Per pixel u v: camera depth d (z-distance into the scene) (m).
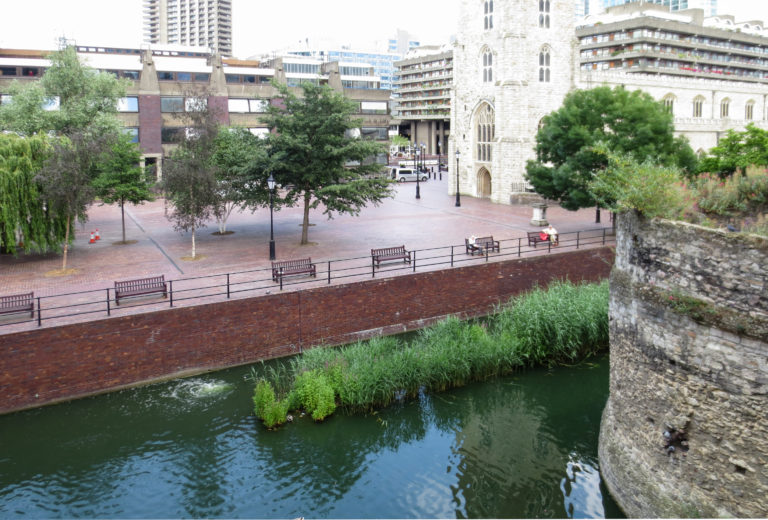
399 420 19.05
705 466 11.22
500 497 15.37
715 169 32.66
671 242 12.09
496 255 29.75
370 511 14.84
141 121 61.34
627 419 13.64
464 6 53.56
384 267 27.47
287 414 19.06
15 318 19.94
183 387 20.67
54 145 27.06
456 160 52.31
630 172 13.97
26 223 26.59
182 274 25.97
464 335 22.36
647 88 60.47
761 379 10.17
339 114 30.33
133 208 47.59
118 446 17.27
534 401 20.30
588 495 15.01
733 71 100.62
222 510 14.72
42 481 15.71
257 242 33.34
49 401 19.14
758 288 10.23
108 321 19.86
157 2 197.50
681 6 168.50
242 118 68.50
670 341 12.02
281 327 23.19
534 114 50.00
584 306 23.38
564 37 50.56
